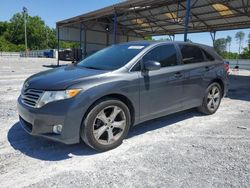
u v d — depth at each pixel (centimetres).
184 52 491
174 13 1942
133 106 387
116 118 372
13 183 273
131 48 440
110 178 286
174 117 539
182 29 2383
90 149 364
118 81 362
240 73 2130
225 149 371
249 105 685
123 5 1505
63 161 327
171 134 433
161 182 279
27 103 348
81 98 325
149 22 2325
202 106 543
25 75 1335
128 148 370
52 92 324
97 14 1831
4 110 562
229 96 839
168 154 351
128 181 280
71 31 2489
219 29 2177
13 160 326
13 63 2644
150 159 335
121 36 2756
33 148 364
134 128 462
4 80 1097
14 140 391
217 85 567
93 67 416
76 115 323
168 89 438
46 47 9762
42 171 300
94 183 275
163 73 427
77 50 2561
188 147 376
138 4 1451
